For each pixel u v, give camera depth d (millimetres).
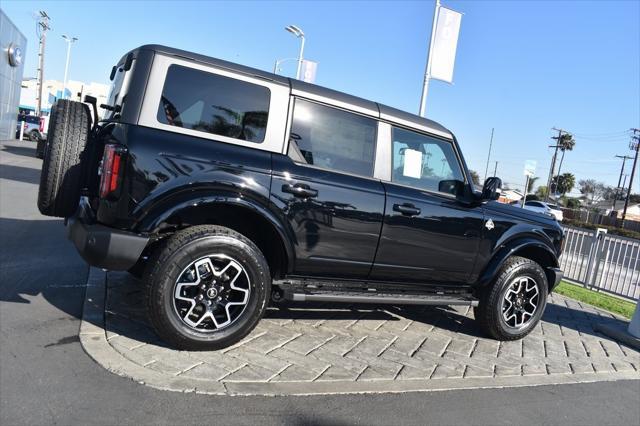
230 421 3064
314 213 4180
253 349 4152
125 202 3586
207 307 3867
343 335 4840
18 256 6156
